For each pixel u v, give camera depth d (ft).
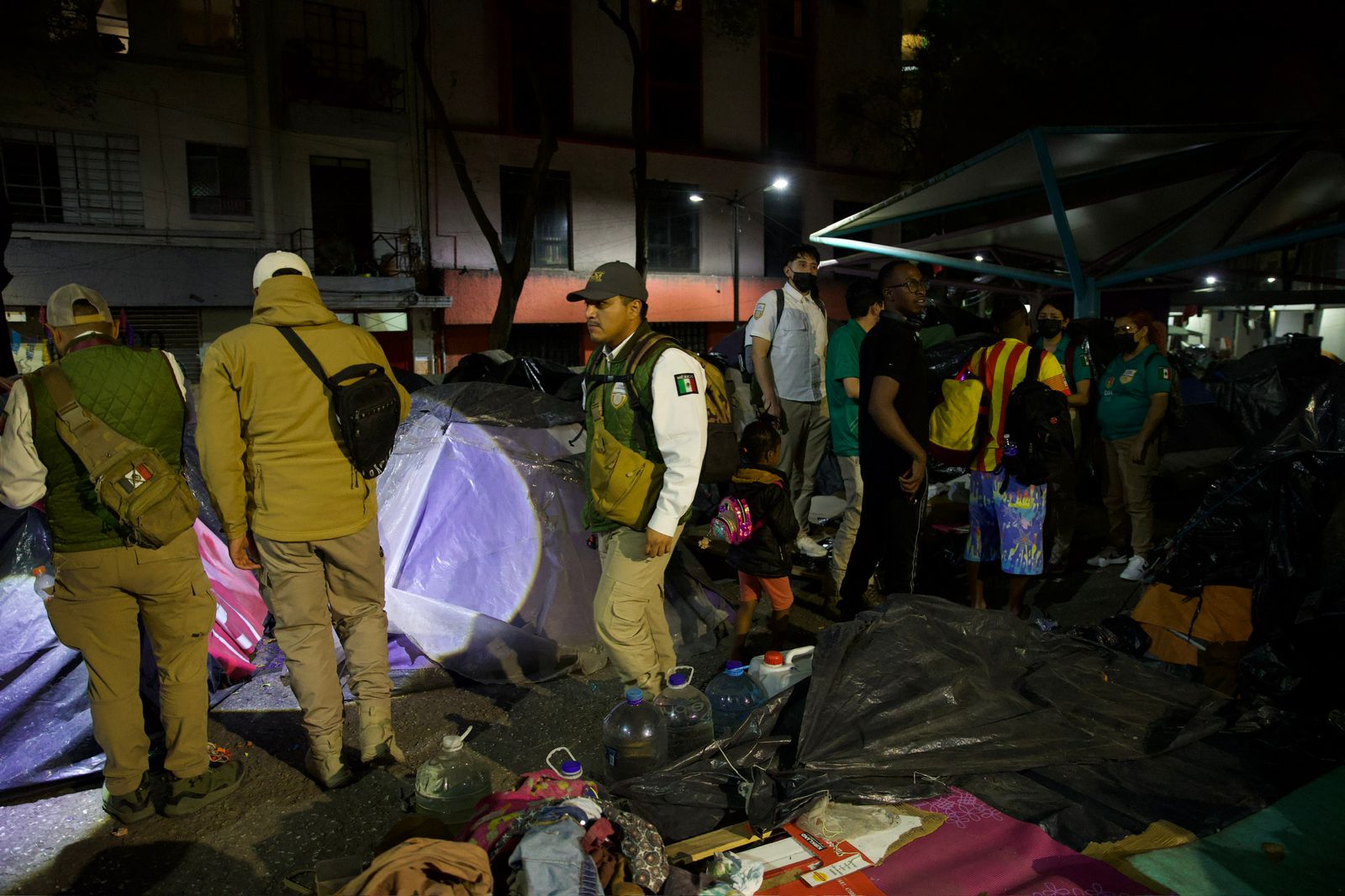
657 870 7.91
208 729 11.62
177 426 10.32
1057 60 63.21
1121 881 8.27
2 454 9.27
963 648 12.04
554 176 91.50
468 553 15.14
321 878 8.36
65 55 66.59
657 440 10.27
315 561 10.52
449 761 10.12
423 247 84.48
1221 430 29.17
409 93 82.79
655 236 98.43
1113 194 34.19
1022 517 15.02
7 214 35.45
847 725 10.55
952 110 81.20
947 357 27.32
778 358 19.71
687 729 11.18
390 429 10.61
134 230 71.36
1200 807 9.53
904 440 14.01
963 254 47.42
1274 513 12.35
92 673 9.68
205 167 74.23
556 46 91.35
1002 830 9.11
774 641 14.73
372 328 83.51
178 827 9.89
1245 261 73.10
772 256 106.63
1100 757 10.46
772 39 104.42
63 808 10.30
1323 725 10.98
